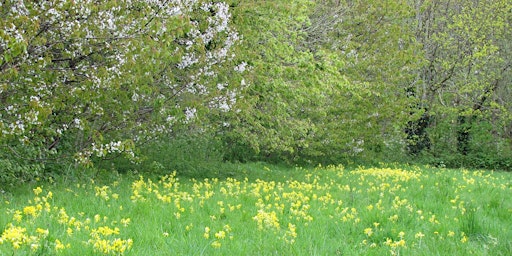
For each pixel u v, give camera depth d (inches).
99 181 501.0
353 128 996.6
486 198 473.7
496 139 1206.9
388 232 300.2
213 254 236.5
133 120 536.4
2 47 348.8
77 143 532.7
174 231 283.1
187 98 523.5
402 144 1131.9
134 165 624.4
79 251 217.9
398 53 1043.9
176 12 425.7
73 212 319.0
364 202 424.2
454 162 1184.8
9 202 350.9
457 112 1168.2
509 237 307.9
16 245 213.3
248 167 822.5
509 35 1200.2
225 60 532.4
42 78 406.3
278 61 647.1
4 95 410.0
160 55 424.2
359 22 1091.3
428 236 307.9
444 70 1210.6
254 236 277.1
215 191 477.1
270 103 681.6
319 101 796.0
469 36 1150.3
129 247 224.8
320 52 686.5
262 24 652.1
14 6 358.9
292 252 246.8
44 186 440.5
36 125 426.9
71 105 457.1
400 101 1047.0
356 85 839.1
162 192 434.0
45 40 373.1
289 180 644.7
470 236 317.1
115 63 422.9
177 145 700.7
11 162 442.3
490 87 1165.1
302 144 895.7
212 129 716.7
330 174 731.4
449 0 1235.9
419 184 562.9
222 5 505.4
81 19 408.5
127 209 339.9
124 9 417.1
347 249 259.1
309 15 1009.5
